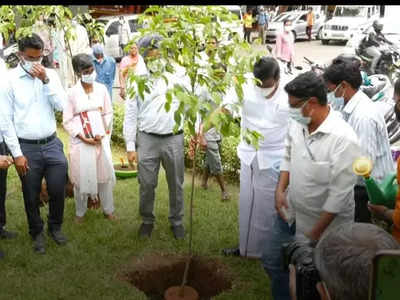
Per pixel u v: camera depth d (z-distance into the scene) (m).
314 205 2.80
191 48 2.95
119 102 10.14
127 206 5.06
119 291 3.54
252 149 3.70
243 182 3.83
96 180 4.44
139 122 4.16
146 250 4.13
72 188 5.14
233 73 2.88
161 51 2.97
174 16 2.91
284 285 2.99
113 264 3.91
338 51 18.95
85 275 3.74
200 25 2.87
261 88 3.50
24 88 3.74
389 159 3.29
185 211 4.95
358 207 3.33
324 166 2.68
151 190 4.25
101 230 4.48
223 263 3.94
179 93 2.68
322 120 2.69
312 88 2.59
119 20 14.93
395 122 5.93
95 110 4.40
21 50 3.69
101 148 4.48
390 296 0.93
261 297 3.50
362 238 1.08
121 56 14.80
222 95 3.38
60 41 7.75
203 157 5.85
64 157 4.05
